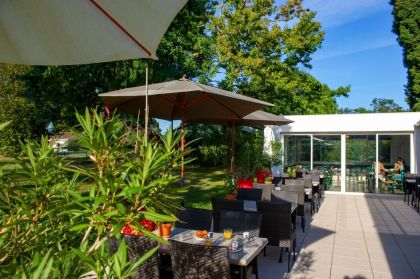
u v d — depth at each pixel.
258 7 17.84
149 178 1.75
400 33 25.83
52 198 1.91
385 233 7.90
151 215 1.60
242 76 18.09
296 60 20.08
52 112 14.70
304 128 15.15
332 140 15.02
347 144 14.84
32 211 1.79
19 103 13.52
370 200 12.77
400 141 14.23
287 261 5.92
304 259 6.05
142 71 13.61
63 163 2.13
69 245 1.89
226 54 17.48
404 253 6.46
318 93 23.36
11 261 1.62
